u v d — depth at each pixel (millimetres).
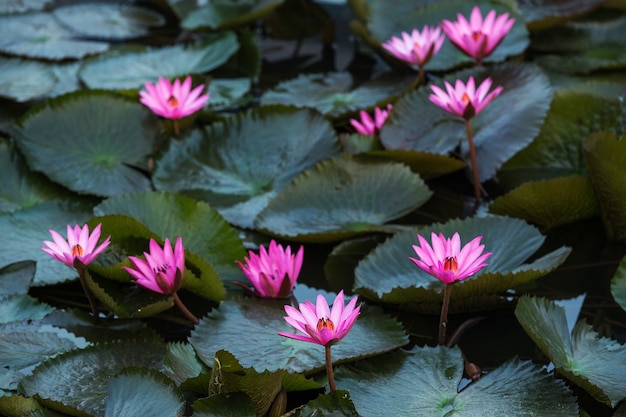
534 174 4254
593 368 3736
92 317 3875
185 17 4871
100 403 3695
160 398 3682
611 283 3879
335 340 3652
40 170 4164
